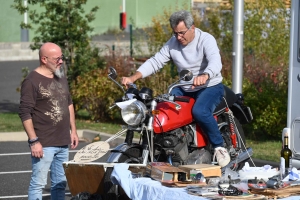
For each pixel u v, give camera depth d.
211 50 10.88
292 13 10.93
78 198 9.74
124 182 8.55
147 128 10.27
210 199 7.56
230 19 23.44
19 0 23.62
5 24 51.72
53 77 10.39
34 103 10.19
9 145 18.55
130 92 10.45
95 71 22.17
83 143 18.86
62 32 22.50
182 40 11.03
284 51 22.06
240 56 15.95
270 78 19.00
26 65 42.19
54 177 10.72
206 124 10.87
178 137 10.81
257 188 7.81
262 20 22.64
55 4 22.78
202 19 24.62
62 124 10.44
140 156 10.51
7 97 29.61
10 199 12.80
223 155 10.90
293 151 10.98
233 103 12.32
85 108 22.41
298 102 10.90
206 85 11.28
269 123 17.36
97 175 9.84
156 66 11.51
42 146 10.28
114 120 21.88
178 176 8.67
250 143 17.22
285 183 7.98
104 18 55.91
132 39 30.88
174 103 10.51
